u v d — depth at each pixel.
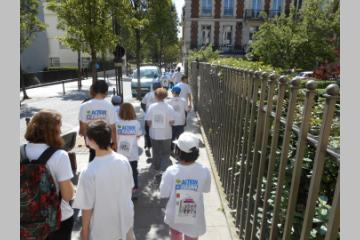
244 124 3.94
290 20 12.53
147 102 7.42
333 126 2.34
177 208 2.98
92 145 2.67
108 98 16.36
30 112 14.75
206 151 7.52
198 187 2.98
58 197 2.47
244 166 3.87
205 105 9.17
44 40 40.06
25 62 36.62
